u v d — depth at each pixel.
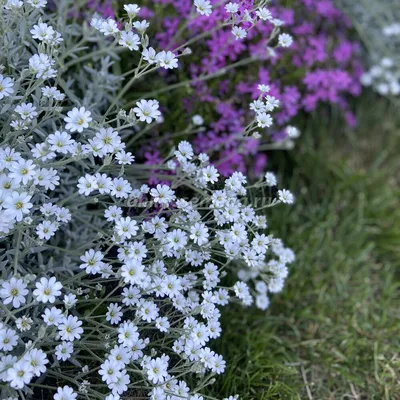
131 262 0.52
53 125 0.57
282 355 0.69
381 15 0.95
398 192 0.88
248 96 0.77
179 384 0.54
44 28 0.54
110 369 0.51
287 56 0.80
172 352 0.59
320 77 0.82
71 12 0.71
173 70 0.74
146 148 0.72
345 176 0.88
